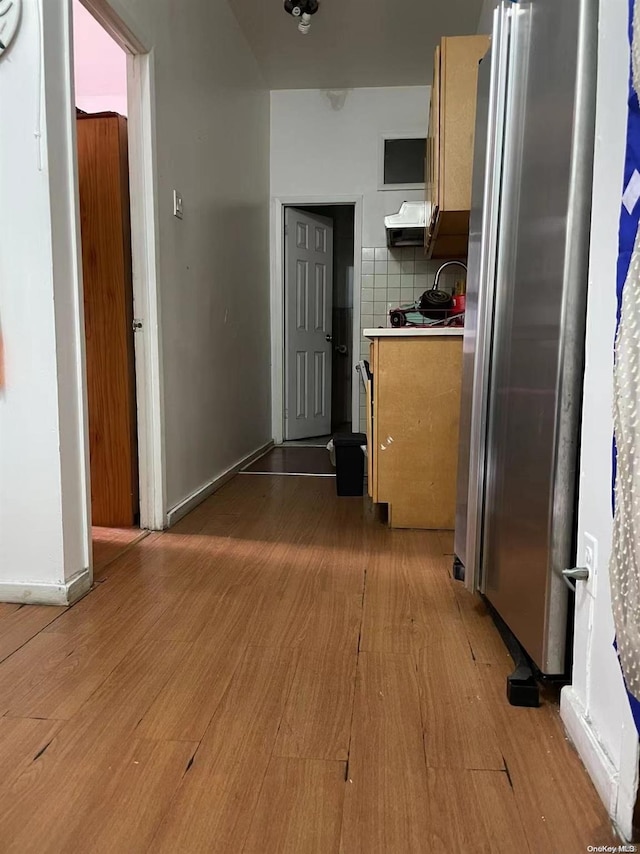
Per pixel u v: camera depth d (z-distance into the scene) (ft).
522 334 4.40
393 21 12.39
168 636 5.17
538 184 4.10
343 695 4.28
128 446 8.45
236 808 3.18
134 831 3.02
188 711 4.07
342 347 22.65
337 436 11.12
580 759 3.59
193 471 9.87
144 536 8.11
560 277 3.74
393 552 7.52
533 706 4.16
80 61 11.91
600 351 3.39
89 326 8.29
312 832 3.03
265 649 4.95
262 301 15.56
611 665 3.22
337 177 16.19
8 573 5.87
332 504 10.01
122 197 8.14
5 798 3.25
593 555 3.50
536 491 4.12
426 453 8.48
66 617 5.54
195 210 9.77
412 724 3.94
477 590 5.46
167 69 8.40
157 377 8.14
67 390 5.85
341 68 14.69
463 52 7.95
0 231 5.57
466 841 2.98
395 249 16.25
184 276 9.26
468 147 8.02
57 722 3.93
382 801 3.24
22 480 5.77
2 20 5.32
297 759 3.58
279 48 13.58
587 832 3.04
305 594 6.13
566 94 3.65
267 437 16.44
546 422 3.95
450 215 8.38
